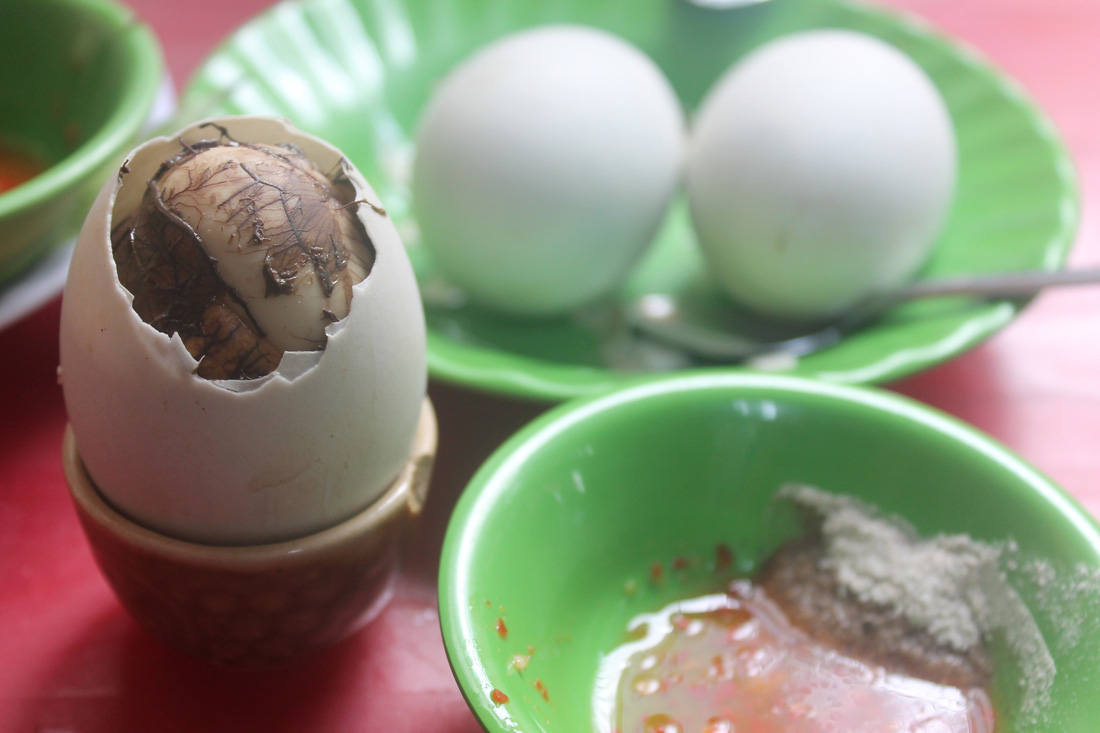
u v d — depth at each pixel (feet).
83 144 0.91
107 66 0.89
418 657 0.70
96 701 0.67
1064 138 1.06
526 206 0.81
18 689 0.67
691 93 1.06
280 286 0.58
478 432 0.79
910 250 0.83
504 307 0.86
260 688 0.67
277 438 0.59
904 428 0.69
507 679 0.60
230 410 0.58
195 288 0.58
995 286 0.81
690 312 0.88
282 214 0.59
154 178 0.60
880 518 0.70
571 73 0.82
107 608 0.71
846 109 0.81
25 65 0.93
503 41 0.87
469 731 0.67
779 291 0.84
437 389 0.81
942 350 0.78
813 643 0.69
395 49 1.01
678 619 0.70
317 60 0.98
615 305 0.89
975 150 0.95
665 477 0.71
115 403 0.58
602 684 0.67
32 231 0.77
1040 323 0.90
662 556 0.71
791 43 0.86
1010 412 0.83
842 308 0.85
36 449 0.78
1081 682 0.62
